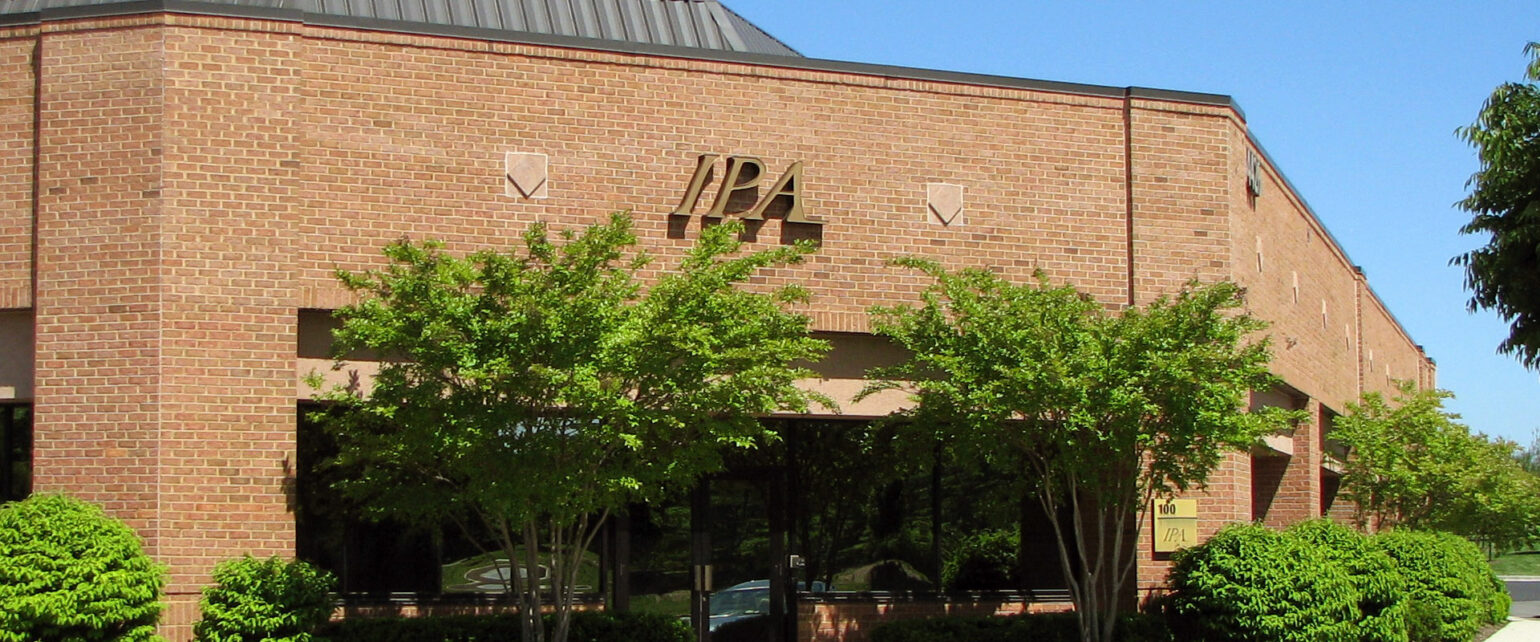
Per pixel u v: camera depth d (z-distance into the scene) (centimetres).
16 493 1847
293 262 1800
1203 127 2169
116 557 1596
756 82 1989
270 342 1783
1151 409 1755
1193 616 2036
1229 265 2159
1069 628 2059
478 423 1523
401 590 1888
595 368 1541
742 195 1972
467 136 1877
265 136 1800
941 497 2131
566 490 1559
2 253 1791
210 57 1789
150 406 1733
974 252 2052
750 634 2052
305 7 2283
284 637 1675
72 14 1791
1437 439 3111
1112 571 1927
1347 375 3397
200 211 1770
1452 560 2584
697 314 1608
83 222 1767
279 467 1777
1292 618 1947
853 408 2038
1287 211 2664
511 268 1548
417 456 1619
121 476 1731
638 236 1922
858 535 2095
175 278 1755
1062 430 1825
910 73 2050
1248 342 2173
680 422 1585
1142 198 2125
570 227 1886
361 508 1827
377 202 1838
